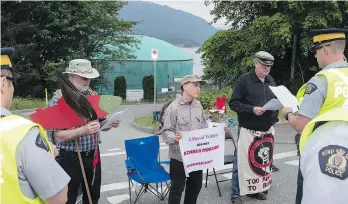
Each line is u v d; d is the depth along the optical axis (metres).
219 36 18.00
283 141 9.66
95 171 3.80
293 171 6.75
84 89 3.73
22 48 22.06
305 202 1.83
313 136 1.93
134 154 4.98
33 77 23.03
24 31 22.91
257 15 17.67
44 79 23.33
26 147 1.78
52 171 1.84
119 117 3.62
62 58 24.19
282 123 12.12
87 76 3.64
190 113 4.24
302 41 15.59
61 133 3.23
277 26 15.23
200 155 4.24
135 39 25.77
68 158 3.59
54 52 24.45
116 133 11.52
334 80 2.40
